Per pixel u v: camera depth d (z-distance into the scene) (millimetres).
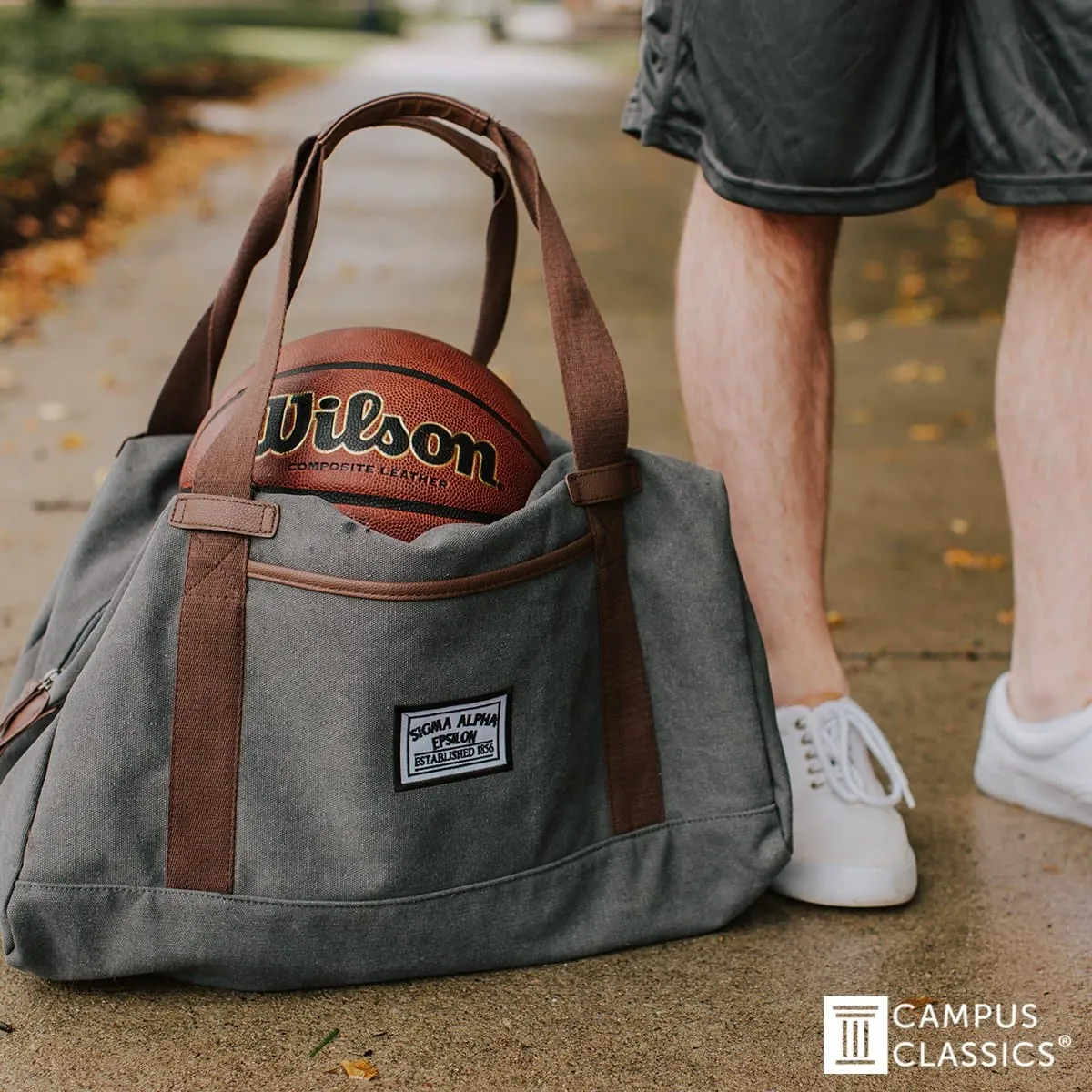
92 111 10086
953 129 1897
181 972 1636
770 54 1776
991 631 2928
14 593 2953
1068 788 2074
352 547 1562
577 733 1717
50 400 4473
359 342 1750
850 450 4176
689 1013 1649
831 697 1987
